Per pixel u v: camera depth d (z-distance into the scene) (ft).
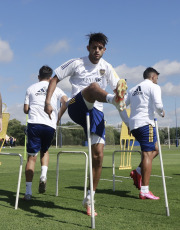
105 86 12.61
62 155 65.36
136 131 15.19
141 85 15.42
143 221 10.19
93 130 11.60
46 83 15.46
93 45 11.69
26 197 14.17
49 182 20.83
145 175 14.74
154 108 15.16
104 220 10.32
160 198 14.82
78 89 12.11
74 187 18.51
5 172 27.48
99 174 11.85
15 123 206.28
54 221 10.14
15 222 9.96
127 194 16.14
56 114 15.53
